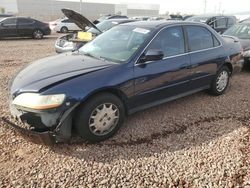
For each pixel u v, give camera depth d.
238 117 4.40
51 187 2.77
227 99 5.21
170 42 4.28
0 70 7.57
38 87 3.16
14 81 3.59
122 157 3.27
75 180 2.88
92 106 3.39
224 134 3.82
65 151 3.38
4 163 3.14
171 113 4.52
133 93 3.79
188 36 4.58
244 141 3.63
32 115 3.11
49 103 3.06
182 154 3.34
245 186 2.80
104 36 4.65
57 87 3.16
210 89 5.27
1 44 14.46
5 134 3.77
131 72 3.71
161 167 3.09
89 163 3.16
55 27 23.31
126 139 3.67
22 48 12.83
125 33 4.40
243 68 7.32
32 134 3.12
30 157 3.26
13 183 2.82
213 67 5.00
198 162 3.18
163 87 4.16
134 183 2.84
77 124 3.39
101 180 2.88
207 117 4.39
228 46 5.37
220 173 2.99
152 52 3.85
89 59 3.95
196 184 2.83
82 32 7.58
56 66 3.69
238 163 3.15
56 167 3.08
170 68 4.17
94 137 3.51
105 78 3.46
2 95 5.28
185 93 4.65
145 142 3.61
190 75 4.56
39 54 10.98
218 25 12.80
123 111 3.76
